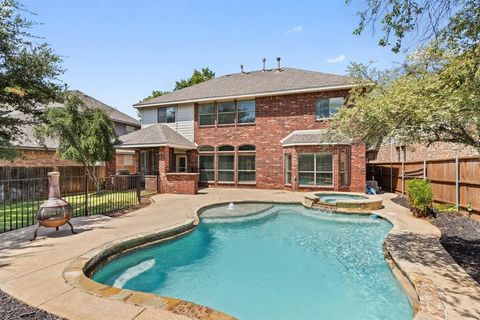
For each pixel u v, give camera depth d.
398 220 9.27
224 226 10.23
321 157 16.47
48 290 3.99
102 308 3.48
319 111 17.62
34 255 5.50
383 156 23.36
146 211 10.65
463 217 9.19
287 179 18.05
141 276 6.11
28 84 10.23
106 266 5.88
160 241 7.42
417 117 5.03
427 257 5.77
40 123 12.73
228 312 4.74
